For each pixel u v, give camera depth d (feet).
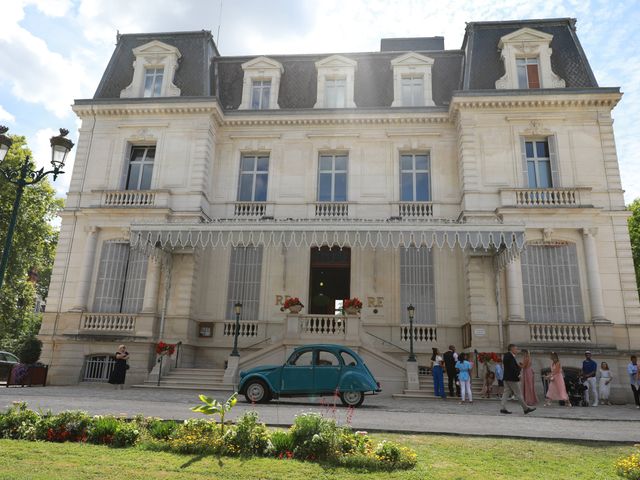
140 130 67.51
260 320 62.80
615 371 53.31
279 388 39.14
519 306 56.39
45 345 60.80
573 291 57.11
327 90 71.26
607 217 58.65
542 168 62.13
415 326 60.70
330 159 69.26
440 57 72.08
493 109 62.80
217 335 62.59
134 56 73.10
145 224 53.78
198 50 72.28
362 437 22.33
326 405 38.75
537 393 52.75
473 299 57.31
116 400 38.17
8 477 16.34
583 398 49.39
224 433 22.08
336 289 70.79
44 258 112.37
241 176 69.46
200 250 64.28
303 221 53.01
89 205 65.10
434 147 66.74
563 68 65.00
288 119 68.49
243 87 71.72
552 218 58.23
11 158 90.17
